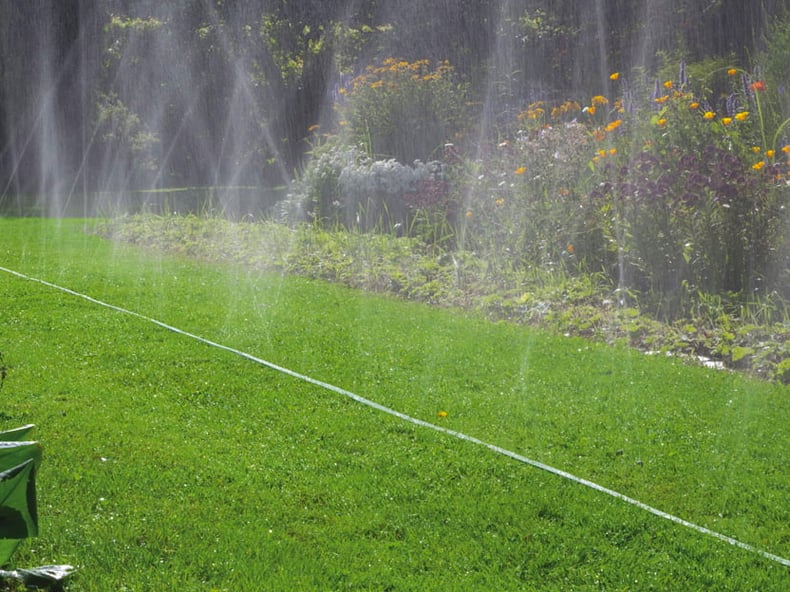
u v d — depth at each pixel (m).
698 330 6.27
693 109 9.55
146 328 6.52
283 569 3.04
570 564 3.12
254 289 8.16
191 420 4.55
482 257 8.70
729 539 3.31
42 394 4.96
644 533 3.35
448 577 3.02
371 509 3.53
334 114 20.05
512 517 3.47
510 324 6.82
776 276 6.99
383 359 5.73
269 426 4.48
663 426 4.51
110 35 23.91
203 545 3.19
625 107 10.86
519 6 21.34
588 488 3.74
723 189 7.00
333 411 4.71
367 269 8.66
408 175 11.20
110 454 4.05
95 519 3.38
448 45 21.73
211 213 14.45
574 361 5.71
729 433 4.41
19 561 3.04
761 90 9.88
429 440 4.28
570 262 8.12
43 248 11.04
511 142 11.89
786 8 15.88
